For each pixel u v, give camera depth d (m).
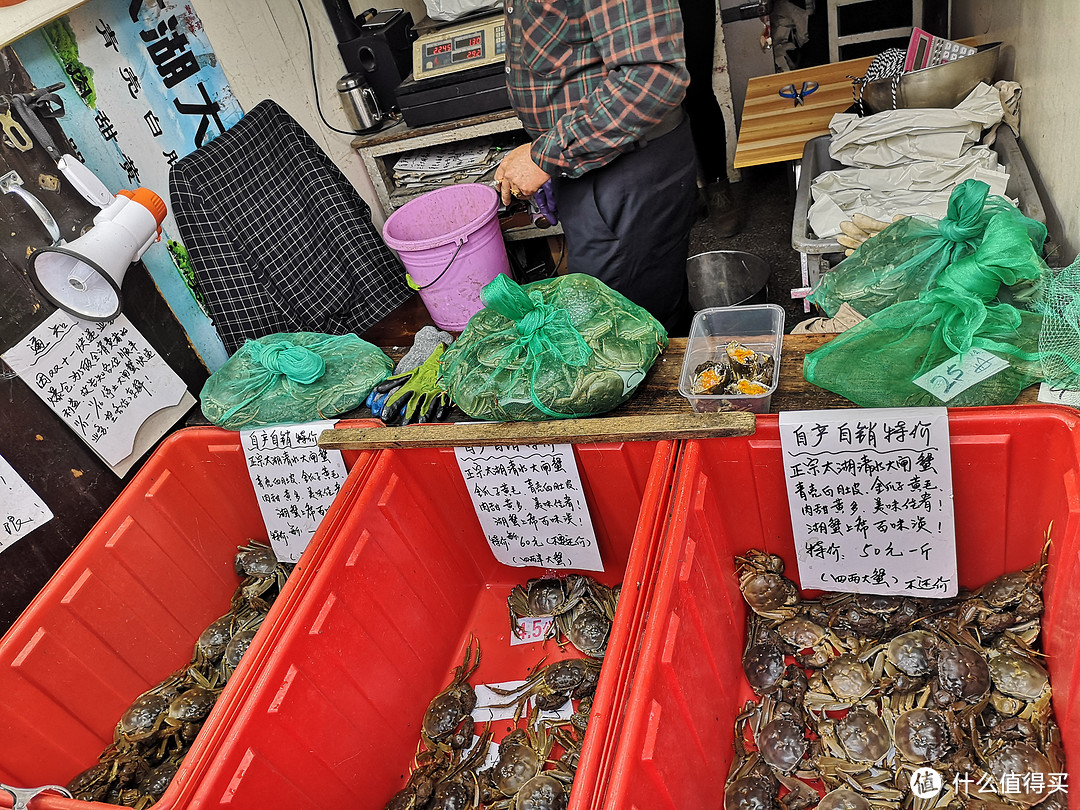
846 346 1.35
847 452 1.30
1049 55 1.75
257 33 2.69
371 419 1.67
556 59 1.93
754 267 2.83
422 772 1.51
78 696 1.56
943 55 2.16
